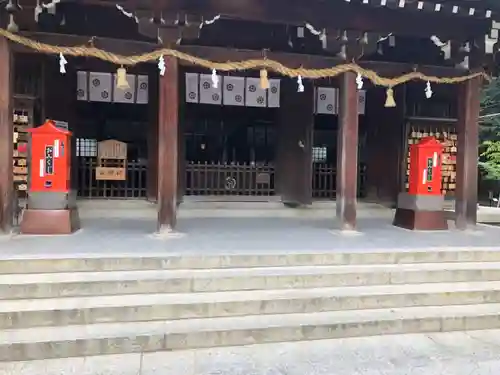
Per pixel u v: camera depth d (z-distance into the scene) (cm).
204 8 626
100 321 400
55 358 361
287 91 985
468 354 393
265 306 434
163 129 645
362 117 1063
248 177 1014
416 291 479
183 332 386
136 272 474
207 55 670
